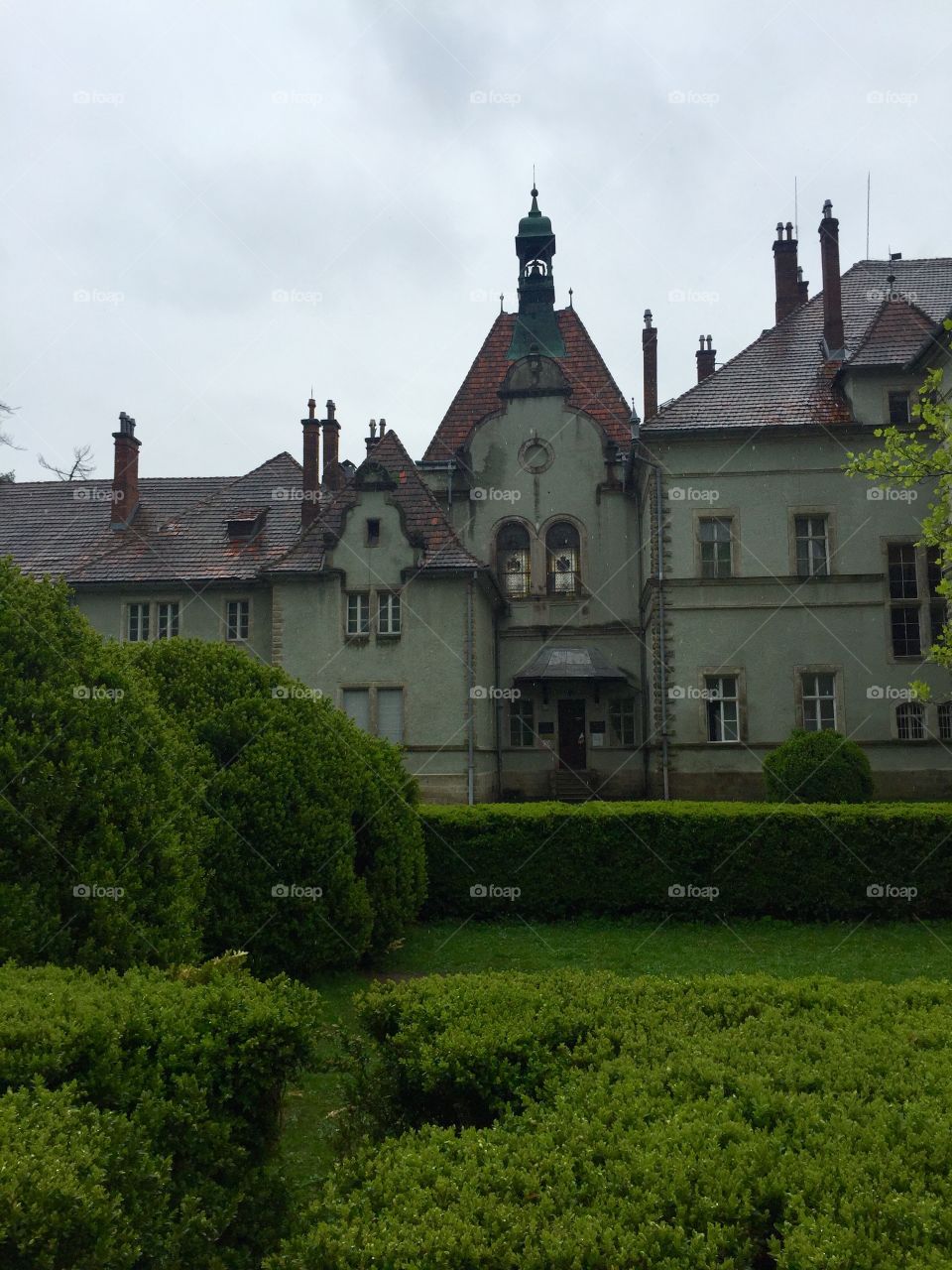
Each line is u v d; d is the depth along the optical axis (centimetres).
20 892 691
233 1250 504
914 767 2752
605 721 3416
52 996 530
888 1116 428
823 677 2828
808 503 2861
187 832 903
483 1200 372
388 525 3014
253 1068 548
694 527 2888
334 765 1209
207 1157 510
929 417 1744
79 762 754
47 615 823
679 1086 467
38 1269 361
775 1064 497
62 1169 384
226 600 3275
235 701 1172
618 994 620
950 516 1853
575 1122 431
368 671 2966
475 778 2917
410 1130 464
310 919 1112
